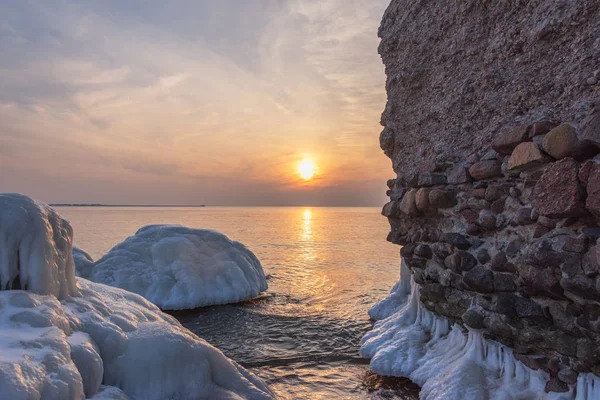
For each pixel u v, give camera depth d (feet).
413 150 16.71
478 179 12.56
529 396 10.47
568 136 8.93
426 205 14.73
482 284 11.84
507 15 11.59
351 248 75.56
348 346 18.74
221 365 12.16
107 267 29.35
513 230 11.19
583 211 8.73
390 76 18.42
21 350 8.13
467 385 11.58
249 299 29.71
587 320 8.87
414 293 18.22
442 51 14.58
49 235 11.18
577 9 9.36
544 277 9.60
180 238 32.17
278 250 71.51
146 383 10.48
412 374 14.40
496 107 12.06
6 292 9.91
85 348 9.47
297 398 13.26
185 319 24.09
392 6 17.98
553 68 10.18
